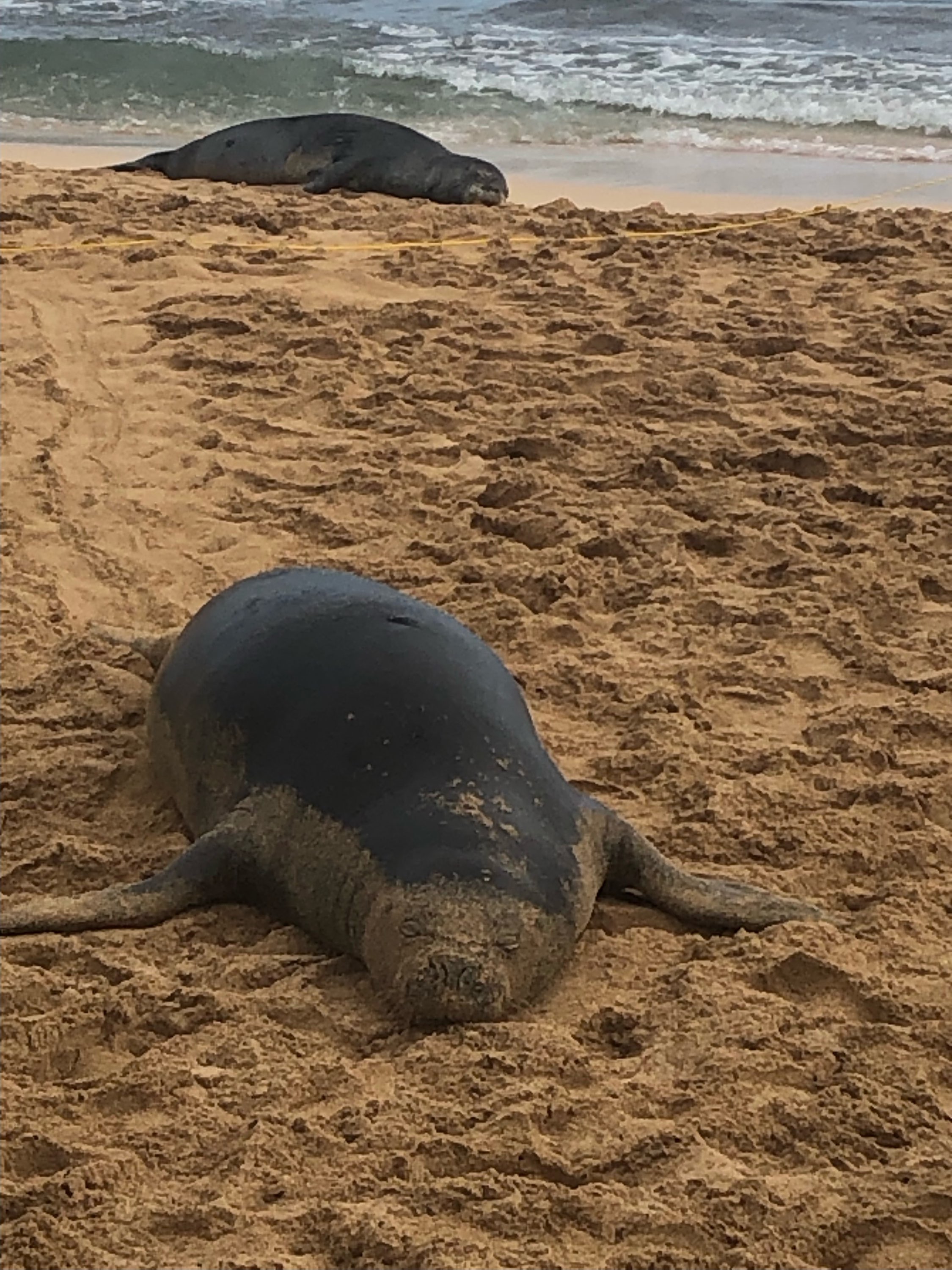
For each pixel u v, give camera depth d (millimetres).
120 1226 4211
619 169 13242
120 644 5887
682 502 6727
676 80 16531
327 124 12609
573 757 5461
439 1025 4594
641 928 4898
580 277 9430
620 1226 4207
